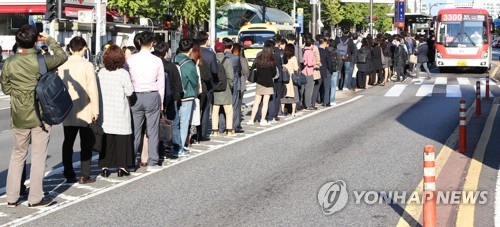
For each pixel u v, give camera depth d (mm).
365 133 14961
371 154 12109
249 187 9438
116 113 10250
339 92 25078
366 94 25562
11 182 8539
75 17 43750
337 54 21266
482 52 37469
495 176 10023
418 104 21734
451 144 13250
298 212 7977
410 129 15609
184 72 12180
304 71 19578
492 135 14469
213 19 32719
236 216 7836
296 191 9117
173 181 10000
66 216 8047
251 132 15453
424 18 56062
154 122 10922
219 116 15391
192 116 12977
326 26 82125
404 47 32750
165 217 7879
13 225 7660
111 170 11141
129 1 42688
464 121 12344
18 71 8289
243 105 22703
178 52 12508
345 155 12023
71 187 9750
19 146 8547
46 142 8539
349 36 26344
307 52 19453
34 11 45219
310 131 15422
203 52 13703
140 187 9625
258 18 41094
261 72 16359
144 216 7949
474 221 7434
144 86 10711
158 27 45438
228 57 14641
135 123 10859
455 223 7352
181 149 12273
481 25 37688
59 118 8250
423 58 33250
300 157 11891
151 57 10797
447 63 37875
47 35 8672
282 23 46344
